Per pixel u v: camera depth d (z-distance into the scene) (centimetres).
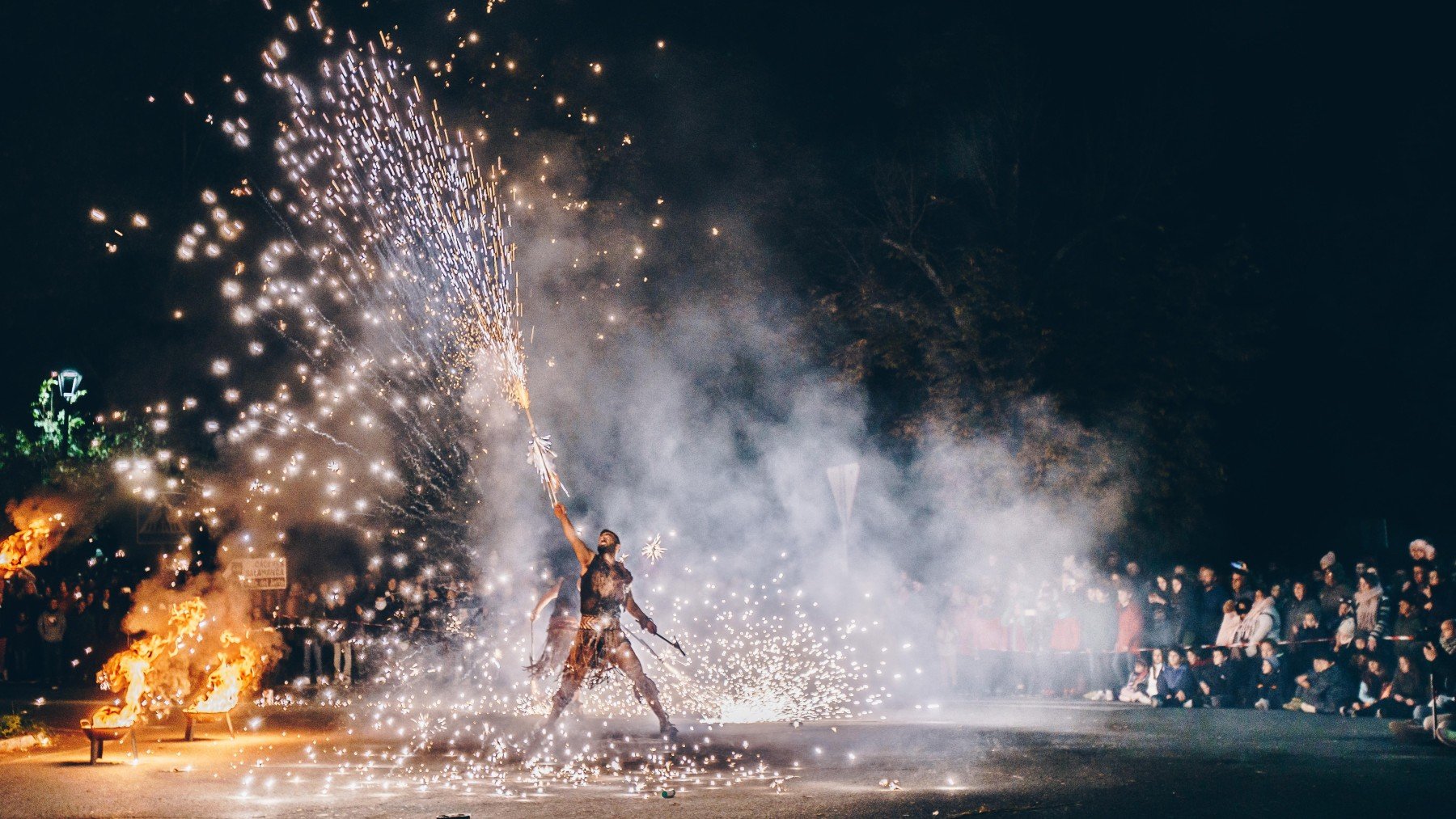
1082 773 1212
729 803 1057
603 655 1377
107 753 1453
